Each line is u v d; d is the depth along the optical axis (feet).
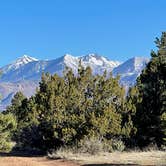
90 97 163.94
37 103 174.29
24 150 179.63
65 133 155.33
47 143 164.04
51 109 162.40
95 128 155.33
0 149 171.12
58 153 146.82
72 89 162.81
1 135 171.94
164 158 122.11
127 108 165.37
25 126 181.57
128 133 159.22
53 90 164.66
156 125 166.50
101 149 150.20
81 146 152.05
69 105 162.30
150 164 112.78
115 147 155.84
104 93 163.53
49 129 161.17
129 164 114.42
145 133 167.73
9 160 132.98
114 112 159.63
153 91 172.96
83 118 155.94
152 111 169.48
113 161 123.85
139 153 141.18
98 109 161.68
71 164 125.70
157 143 166.81
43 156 154.61
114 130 157.17
